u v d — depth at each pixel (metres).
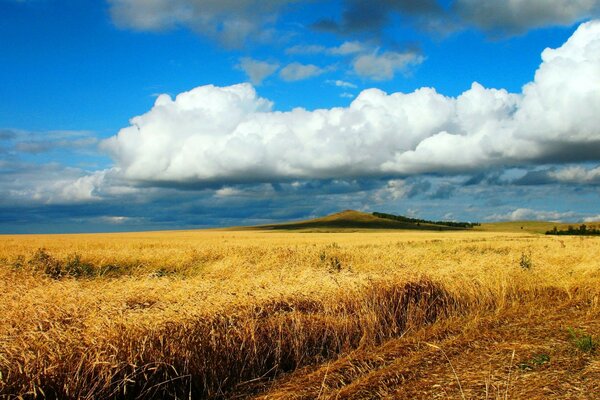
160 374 7.01
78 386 6.28
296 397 6.59
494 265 15.80
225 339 7.88
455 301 12.21
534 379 6.55
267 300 9.73
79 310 8.02
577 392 6.03
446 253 26.28
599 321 9.98
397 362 7.75
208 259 27.22
